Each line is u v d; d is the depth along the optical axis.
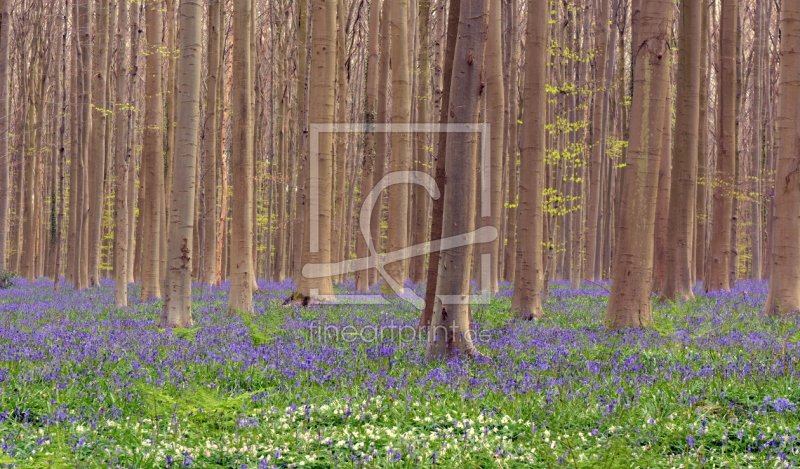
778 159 16.48
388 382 8.83
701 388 8.20
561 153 26.89
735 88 27.39
